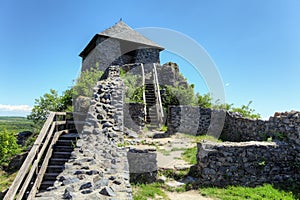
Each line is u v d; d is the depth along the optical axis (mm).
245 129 8680
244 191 5121
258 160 5832
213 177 5551
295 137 6180
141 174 5371
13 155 9438
